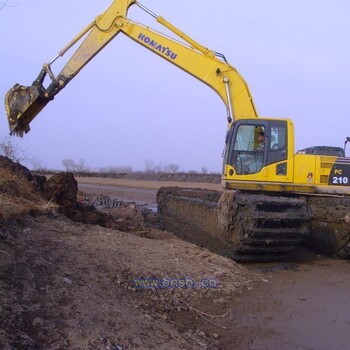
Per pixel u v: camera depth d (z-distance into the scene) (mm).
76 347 4531
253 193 11359
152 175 58469
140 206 22625
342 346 6059
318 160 11516
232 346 5898
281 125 11312
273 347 5945
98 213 11867
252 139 11352
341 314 7305
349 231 11086
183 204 13461
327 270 10461
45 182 10523
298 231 9789
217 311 7070
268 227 9570
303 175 11406
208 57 12719
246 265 10398
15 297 5012
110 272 7094
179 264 8445
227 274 8664
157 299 6922
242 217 9648
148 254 8570
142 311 6258
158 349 5105
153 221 16594
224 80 12539
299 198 10742
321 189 11531
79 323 4977
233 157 11383
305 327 6688
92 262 7180
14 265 5707
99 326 5102
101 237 8867
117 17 12852
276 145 11289
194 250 9914
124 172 68250
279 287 8688
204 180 49375
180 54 12812
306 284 9039
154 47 12867
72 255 7145
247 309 7309
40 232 7754
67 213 10523
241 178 11312
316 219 11641
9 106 12000
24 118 12289
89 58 12617
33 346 4320
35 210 8758
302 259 11672
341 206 11039
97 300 5785
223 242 10320
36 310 4938
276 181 11266
